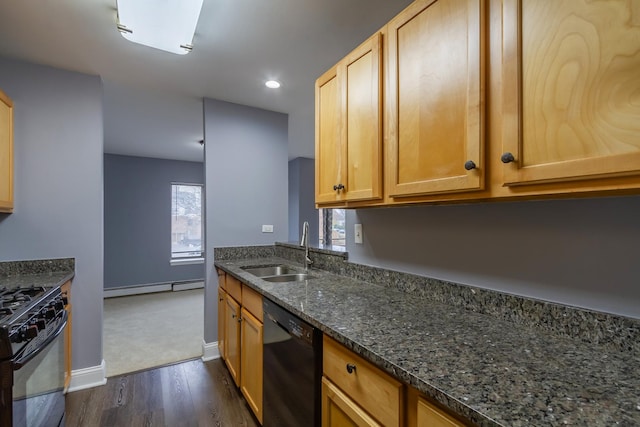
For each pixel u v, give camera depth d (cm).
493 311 117
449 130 101
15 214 214
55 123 226
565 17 73
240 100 290
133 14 156
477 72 92
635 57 63
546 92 76
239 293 216
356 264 191
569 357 83
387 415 85
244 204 301
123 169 522
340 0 159
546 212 104
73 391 223
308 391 121
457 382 70
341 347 105
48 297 157
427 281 145
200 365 266
